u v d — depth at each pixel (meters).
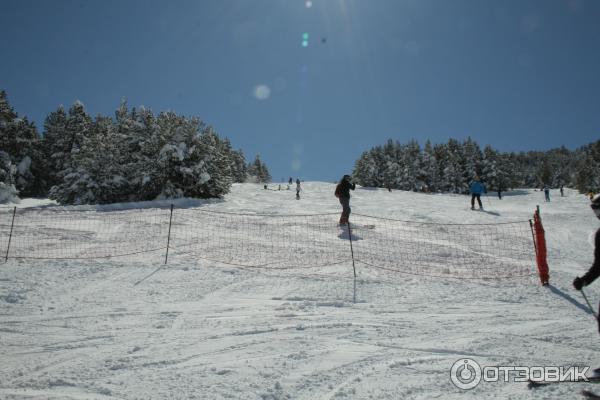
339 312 5.33
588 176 57.81
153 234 12.21
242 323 4.88
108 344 4.20
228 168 29.92
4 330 4.61
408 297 6.05
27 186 47.00
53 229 13.04
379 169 68.62
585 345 3.98
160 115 27.67
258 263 8.38
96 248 10.00
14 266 7.66
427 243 11.15
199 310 5.46
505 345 4.02
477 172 67.81
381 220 16.08
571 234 13.95
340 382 3.25
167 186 26.05
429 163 70.69
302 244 10.66
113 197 28.73
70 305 5.61
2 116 44.75
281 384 3.22
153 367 3.60
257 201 25.88
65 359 3.79
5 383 3.27
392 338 4.29
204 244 10.54
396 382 3.24
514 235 12.94
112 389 3.16
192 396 3.04
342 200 13.90
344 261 8.59
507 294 6.14
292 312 5.35
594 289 6.36
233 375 3.41
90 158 28.14
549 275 7.36
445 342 4.14
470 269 8.10
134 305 5.66
